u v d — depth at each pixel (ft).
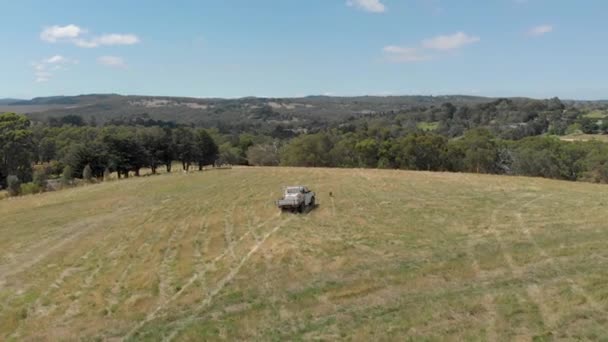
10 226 119.24
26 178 284.41
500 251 64.08
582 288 47.57
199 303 52.19
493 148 297.94
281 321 45.29
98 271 69.41
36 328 48.78
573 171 268.00
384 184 150.00
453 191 127.03
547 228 76.48
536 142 294.25
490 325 40.37
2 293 62.03
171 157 295.07
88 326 48.08
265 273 61.21
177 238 87.76
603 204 97.66
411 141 303.89
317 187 149.28
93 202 151.33
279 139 497.87
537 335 37.93
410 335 39.63
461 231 77.82
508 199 109.50
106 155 262.88
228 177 202.18
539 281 50.80
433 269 57.77
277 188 153.99
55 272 70.85
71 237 97.96
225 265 66.44
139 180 213.46
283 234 82.89
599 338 36.78
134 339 43.98
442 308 44.88
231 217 104.88
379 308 46.52
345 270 59.98
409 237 75.56
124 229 100.99
